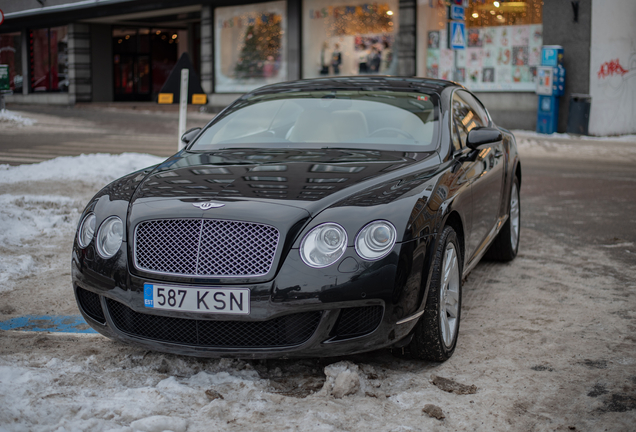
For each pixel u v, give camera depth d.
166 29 30.30
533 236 6.26
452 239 3.27
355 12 19.89
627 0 17.03
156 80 30.52
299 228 2.81
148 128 17.73
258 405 2.70
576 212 7.40
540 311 4.05
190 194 3.07
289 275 2.75
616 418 2.64
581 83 16.30
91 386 2.87
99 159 9.95
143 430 2.43
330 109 4.21
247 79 22.47
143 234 2.96
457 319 3.37
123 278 2.95
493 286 4.63
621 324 3.80
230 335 2.87
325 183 3.12
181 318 2.89
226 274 2.80
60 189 7.96
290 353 2.81
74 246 3.25
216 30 22.91
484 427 2.57
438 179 3.30
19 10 28.73
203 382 2.93
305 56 21.14
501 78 17.62
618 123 17.28
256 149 3.92
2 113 20.03
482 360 3.26
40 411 2.57
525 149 13.77
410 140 3.84
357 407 2.71
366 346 2.83
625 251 5.62
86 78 28.53
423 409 2.69
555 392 2.89
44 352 3.30
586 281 4.73
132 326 3.03
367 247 2.79
